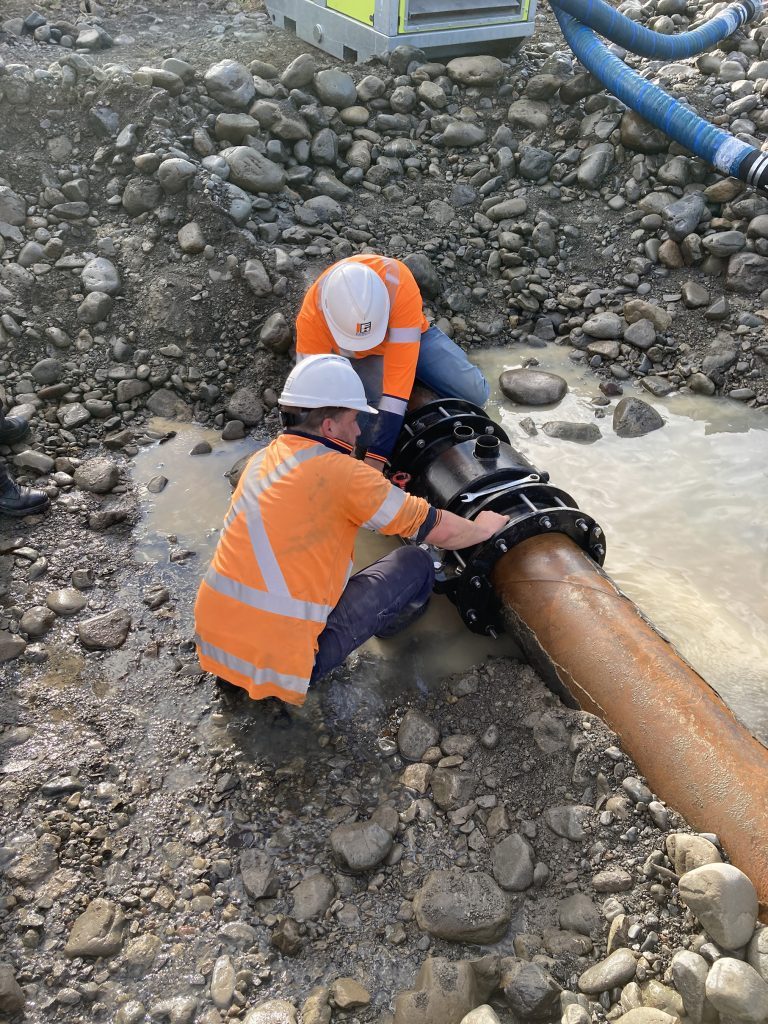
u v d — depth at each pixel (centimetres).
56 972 246
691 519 404
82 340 482
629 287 531
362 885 269
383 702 325
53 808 289
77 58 547
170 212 510
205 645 291
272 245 510
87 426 459
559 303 533
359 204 557
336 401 270
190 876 271
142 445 454
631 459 441
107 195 526
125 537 401
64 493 423
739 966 220
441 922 252
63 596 367
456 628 357
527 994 230
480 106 605
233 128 544
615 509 410
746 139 553
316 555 273
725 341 496
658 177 554
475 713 313
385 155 574
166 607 367
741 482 425
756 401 476
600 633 294
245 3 748
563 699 303
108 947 250
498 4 607
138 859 275
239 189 518
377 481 272
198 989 244
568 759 286
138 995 243
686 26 668
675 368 495
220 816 288
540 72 609
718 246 516
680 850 248
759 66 599
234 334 485
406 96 586
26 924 255
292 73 574
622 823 267
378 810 286
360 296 319
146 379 477
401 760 304
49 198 519
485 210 565
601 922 251
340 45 634
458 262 545
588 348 512
